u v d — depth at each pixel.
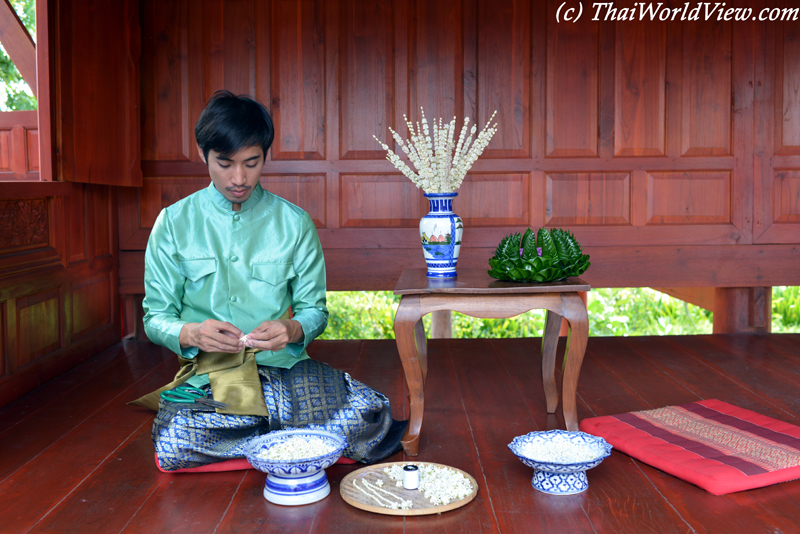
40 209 2.83
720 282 3.81
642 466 1.85
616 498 1.63
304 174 3.75
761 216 3.79
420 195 3.77
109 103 3.31
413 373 1.95
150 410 2.44
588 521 1.51
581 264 2.02
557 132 3.75
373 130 3.74
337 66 3.70
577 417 2.21
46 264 2.86
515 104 3.74
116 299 3.69
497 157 3.77
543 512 1.56
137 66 3.59
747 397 2.54
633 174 3.77
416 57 3.71
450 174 2.19
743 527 1.47
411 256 3.78
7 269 2.53
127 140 3.50
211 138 1.70
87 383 2.83
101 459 1.94
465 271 2.33
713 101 3.75
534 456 1.71
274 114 3.72
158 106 3.70
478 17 3.70
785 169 3.78
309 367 1.94
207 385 1.84
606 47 3.72
